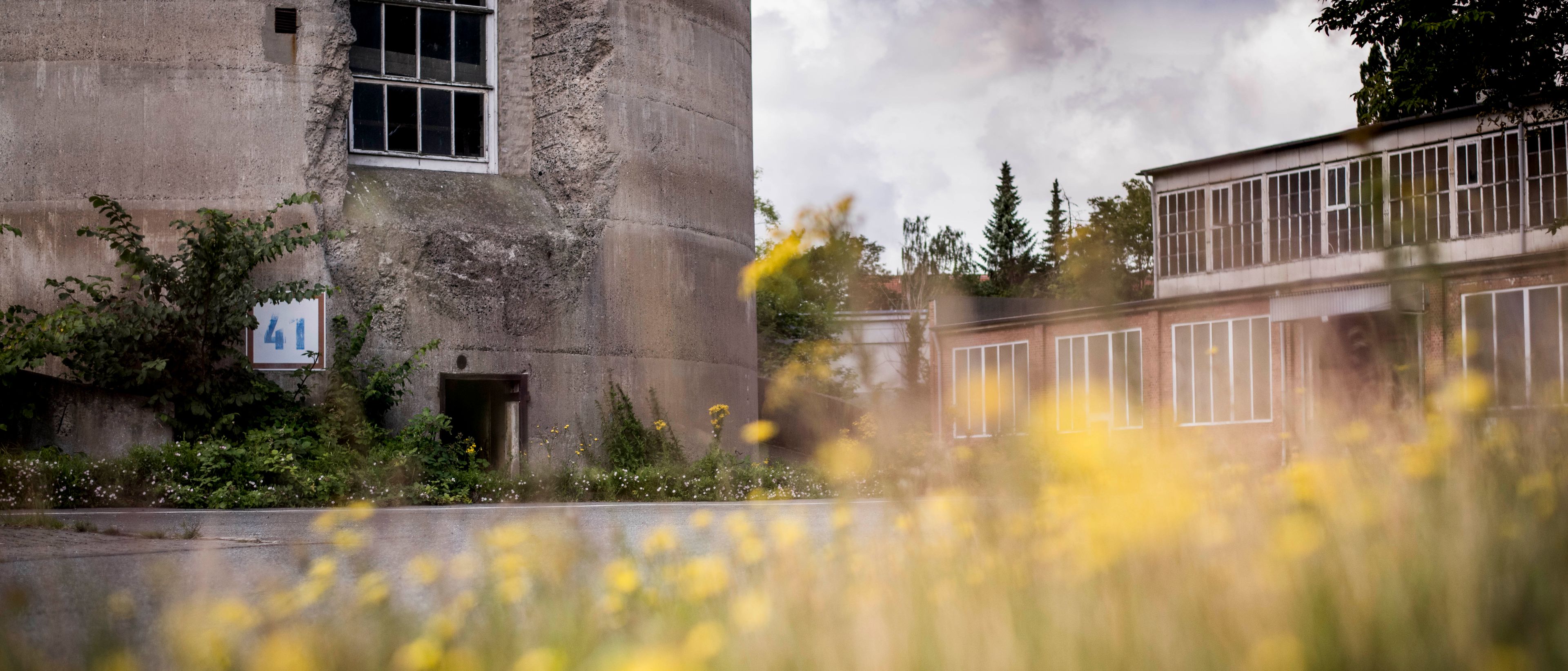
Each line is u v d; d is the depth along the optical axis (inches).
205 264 661.3
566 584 135.4
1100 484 151.6
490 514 472.1
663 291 848.3
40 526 344.8
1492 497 136.9
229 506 569.6
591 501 694.5
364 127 800.3
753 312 934.4
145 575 150.9
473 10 835.4
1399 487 142.5
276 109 739.4
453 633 115.6
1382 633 91.1
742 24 935.0
